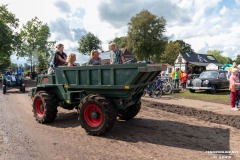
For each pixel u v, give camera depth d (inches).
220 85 662.5
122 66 218.2
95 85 238.4
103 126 222.4
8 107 395.5
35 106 288.0
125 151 189.2
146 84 251.3
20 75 667.4
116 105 235.8
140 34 2071.9
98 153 184.9
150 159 172.7
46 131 246.1
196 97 563.2
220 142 211.8
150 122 285.1
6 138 222.2
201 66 2194.9
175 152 187.0
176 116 322.3
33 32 1845.5
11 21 1496.1
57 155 180.7
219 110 379.6
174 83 737.0
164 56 2753.4
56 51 298.2
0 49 1424.7
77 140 216.5
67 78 264.2
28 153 184.7
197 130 250.7
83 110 234.8
